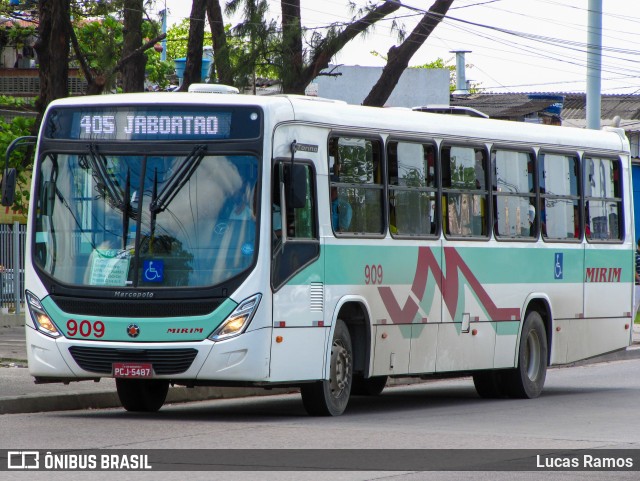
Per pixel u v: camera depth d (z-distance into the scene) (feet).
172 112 49.44
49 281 49.60
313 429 46.21
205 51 133.39
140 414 52.60
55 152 50.60
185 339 47.88
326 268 51.31
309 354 50.34
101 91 83.87
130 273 48.57
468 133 61.00
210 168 48.88
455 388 73.72
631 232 73.67
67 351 49.08
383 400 64.08
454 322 59.36
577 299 68.80
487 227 62.13
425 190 57.93
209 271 48.11
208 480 33.40
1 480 33.17
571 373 83.92
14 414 51.19
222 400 62.44
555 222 67.31
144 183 49.08
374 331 54.03
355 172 53.57
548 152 66.95
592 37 109.09
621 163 73.20
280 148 49.32
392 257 55.31
